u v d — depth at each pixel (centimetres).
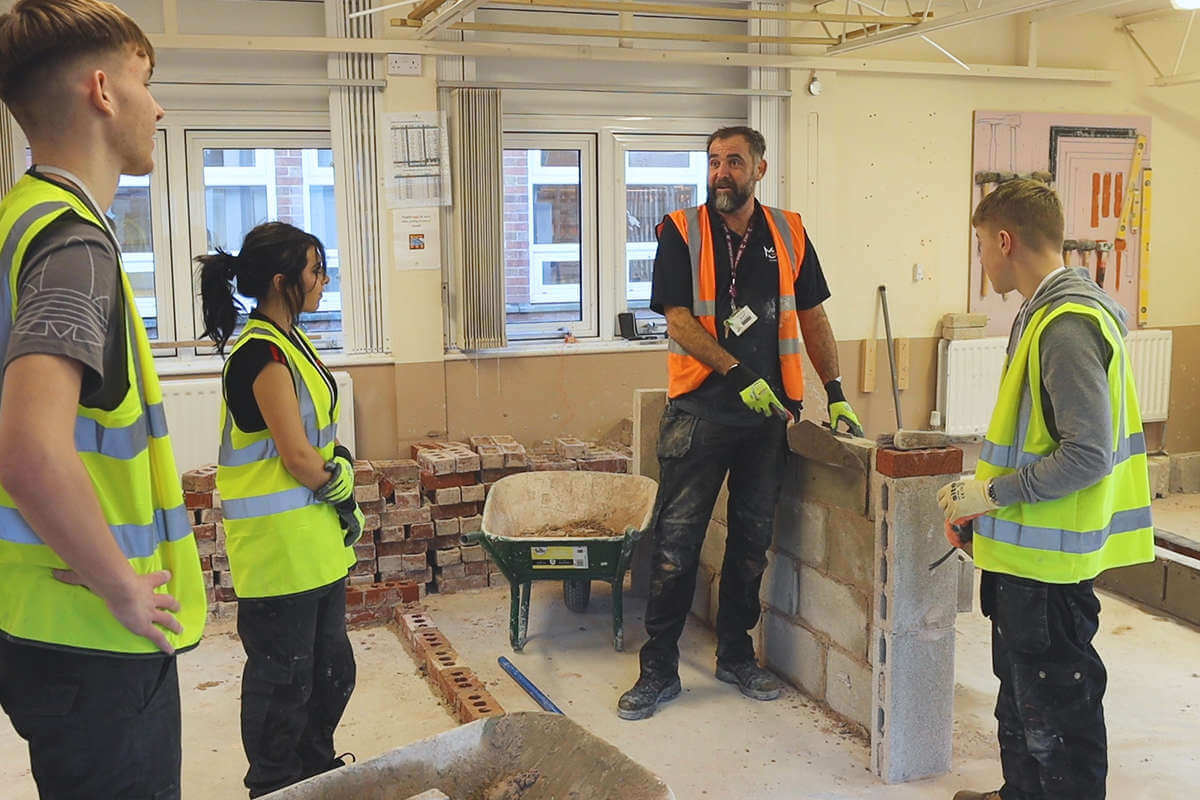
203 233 505
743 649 353
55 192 132
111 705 137
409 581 438
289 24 496
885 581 280
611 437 562
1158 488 633
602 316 571
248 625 243
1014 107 623
